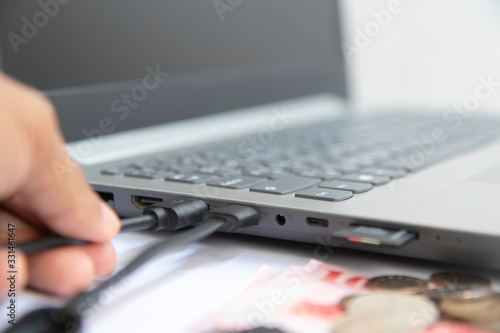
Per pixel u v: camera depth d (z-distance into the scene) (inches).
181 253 15.8
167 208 15.8
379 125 35.2
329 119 38.7
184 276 13.9
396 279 13.0
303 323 11.0
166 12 32.2
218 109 35.5
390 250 14.0
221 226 15.2
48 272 12.4
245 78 37.6
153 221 15.5
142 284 13.5
